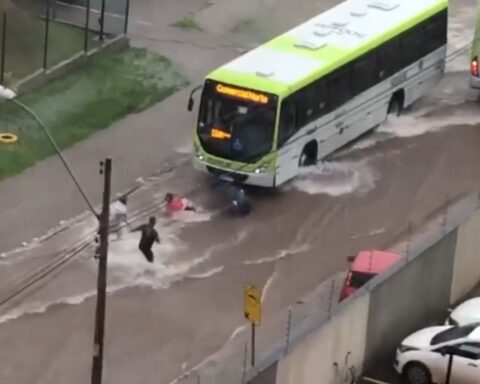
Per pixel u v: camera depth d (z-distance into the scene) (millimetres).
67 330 86875
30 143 111562
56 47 127312
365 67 113500
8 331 86312
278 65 106500
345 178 110000
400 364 81062
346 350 78812
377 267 88938
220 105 104062
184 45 134000
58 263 94250
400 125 120875
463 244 90500
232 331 87625
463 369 79562
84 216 100875
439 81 128125
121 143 113750
